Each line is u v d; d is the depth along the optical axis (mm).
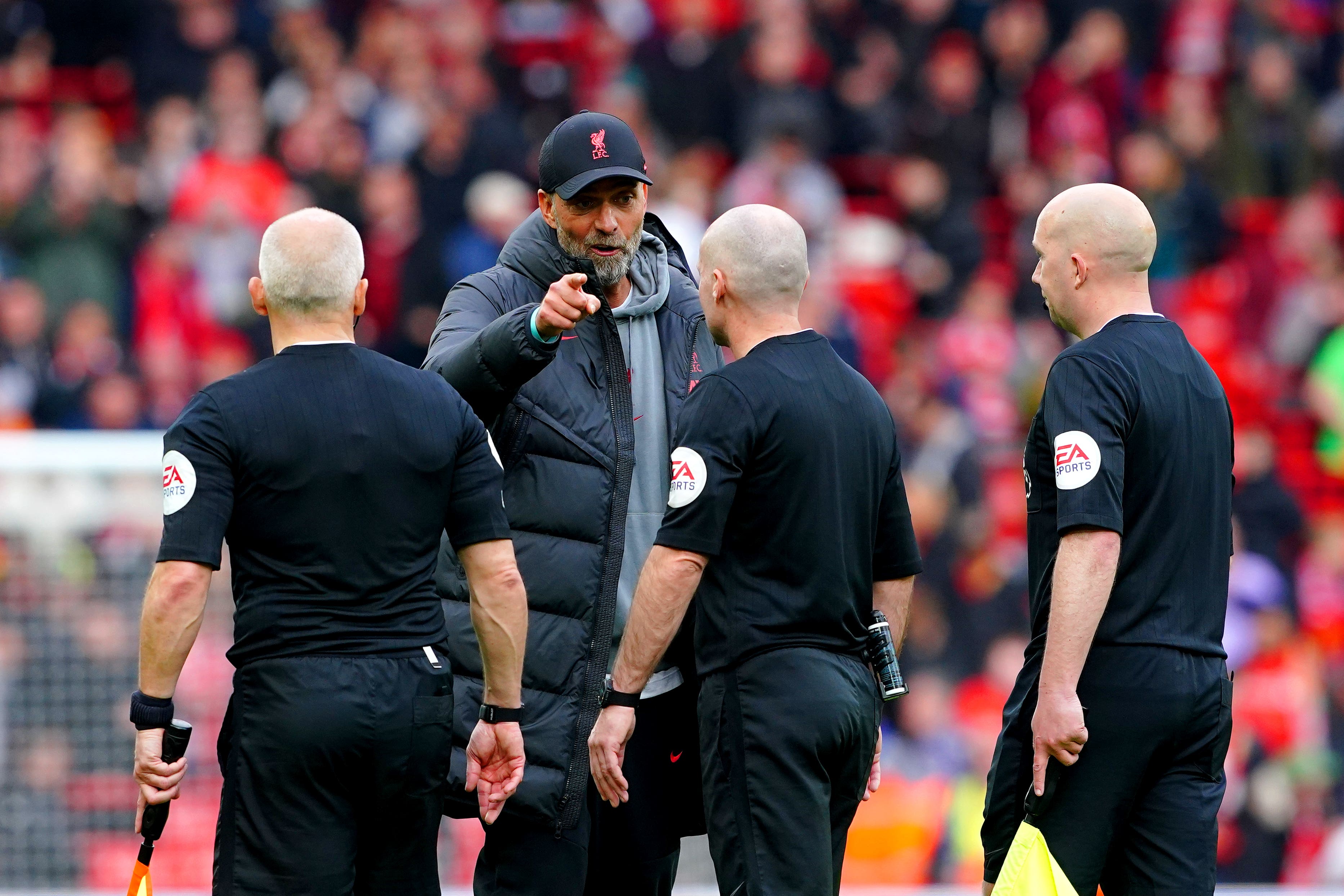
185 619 12453
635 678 13742
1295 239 44125
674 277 15734
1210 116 46000
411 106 42406
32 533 22969
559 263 15070
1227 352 42844
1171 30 48125
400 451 12906
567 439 14734
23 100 46156
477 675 14586
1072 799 13594
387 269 39969
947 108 44906
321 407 12781
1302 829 30953
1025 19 46750
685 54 45594
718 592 13891
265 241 13195
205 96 42719
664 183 41281
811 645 13797
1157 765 13773
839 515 13789
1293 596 34281
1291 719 32031
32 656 22891
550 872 14469
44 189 39156
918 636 31891
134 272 38969
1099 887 14969
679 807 15391
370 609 12797
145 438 24328
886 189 44156
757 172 42594
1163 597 13641
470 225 40375
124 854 22844
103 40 47219
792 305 14148
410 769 12844
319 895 12578
